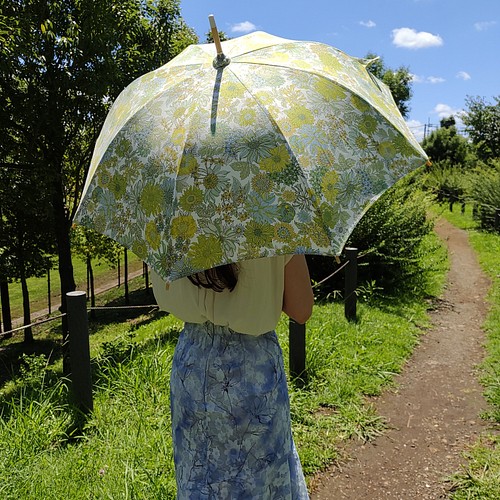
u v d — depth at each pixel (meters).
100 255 20.11
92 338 12.29
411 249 8.55
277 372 1.80
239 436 1.74
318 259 8.06
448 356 5.43
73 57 9.96
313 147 1.43
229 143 1.40
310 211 1.37
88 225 1.61
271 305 1.68
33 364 4.42
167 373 4.07
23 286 16.06
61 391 3.81
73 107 10.74
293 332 4.20
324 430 3.61
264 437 1.76
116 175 1.58
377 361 4.94
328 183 1.41
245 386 1.73
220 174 1.38
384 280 8.24
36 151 11.30
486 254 11.83
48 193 11.13
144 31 12.44
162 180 1.43
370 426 3.72
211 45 1.84
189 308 1.75
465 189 21.34
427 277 9.18
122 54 11.31
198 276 1.65
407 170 1.53
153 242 1.42
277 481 1.81
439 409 4.08
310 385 4.17
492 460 3.25
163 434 3.22
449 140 41.44
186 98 1.53
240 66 1.57
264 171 1.38
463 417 3.94
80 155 12.71
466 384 4.62
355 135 1.51
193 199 1.39
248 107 1.44
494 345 5.66
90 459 2.99
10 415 3.44
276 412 1.78
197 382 1.77
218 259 1.35
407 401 4.24
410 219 8.41
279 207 1.36
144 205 1.47
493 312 7.11
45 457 3.02
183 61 1.75
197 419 1.78
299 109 1.48
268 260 1.65
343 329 5.76
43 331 18.50
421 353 5.53
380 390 4.38
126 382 3.95
